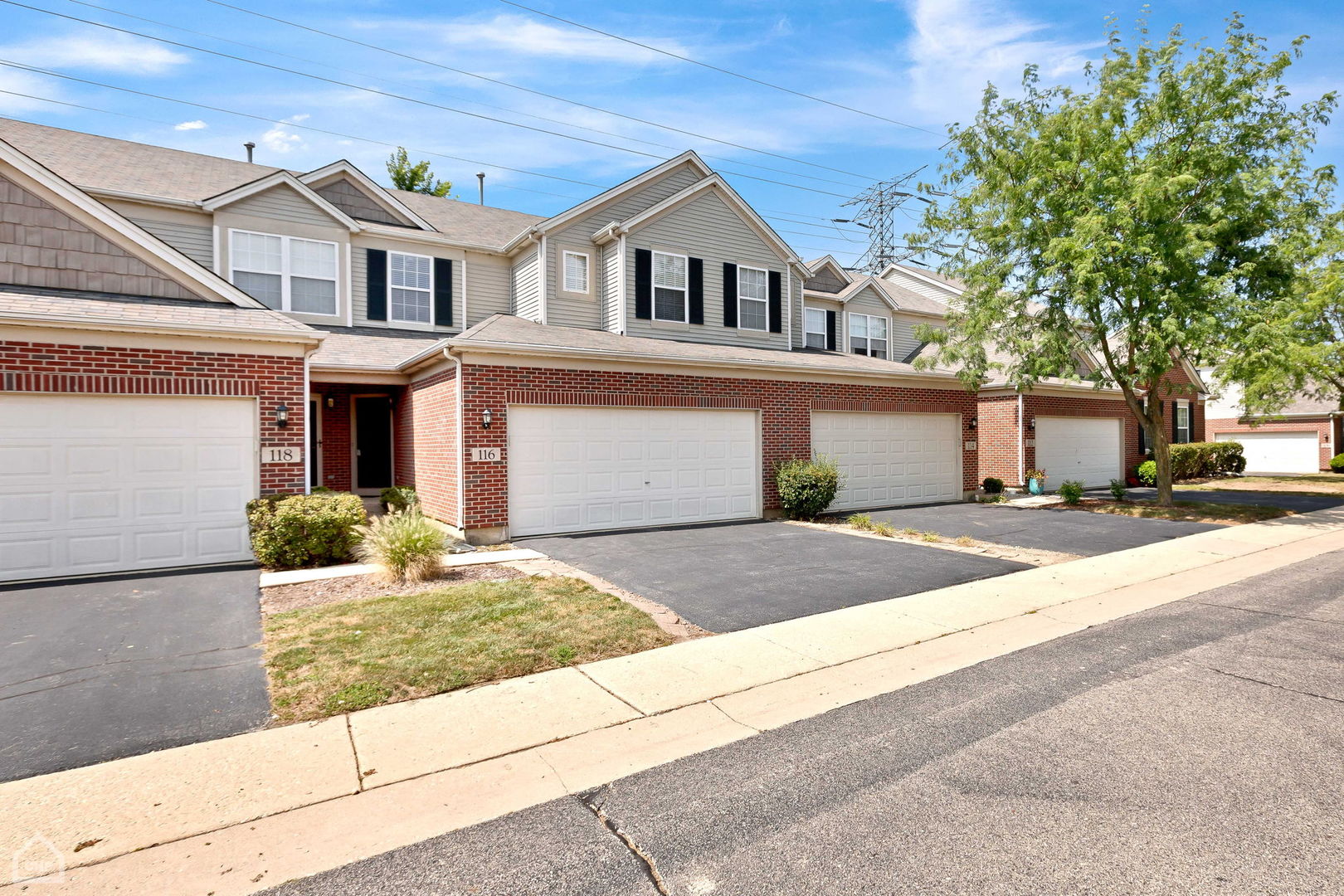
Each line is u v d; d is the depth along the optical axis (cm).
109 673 529
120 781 378
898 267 3125
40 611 691
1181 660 575
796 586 834
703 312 1683
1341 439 3019
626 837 326
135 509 887
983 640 641
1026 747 414
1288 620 697
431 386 1271
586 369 1207
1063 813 340
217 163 1697
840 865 300
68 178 1352
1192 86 1426
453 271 1741
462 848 319
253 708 471
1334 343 2106
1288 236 1450
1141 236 1378
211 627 641
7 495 820
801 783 375
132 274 958
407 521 868
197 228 1461
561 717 466
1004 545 1131
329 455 1605
